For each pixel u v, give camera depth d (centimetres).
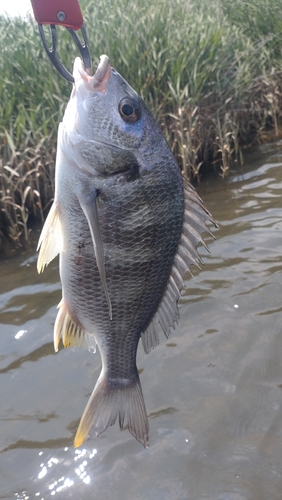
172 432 47
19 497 42
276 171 106
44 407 51
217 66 117
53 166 93
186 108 107
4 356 58
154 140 32
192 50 113
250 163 113
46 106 97
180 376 53
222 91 116
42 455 46
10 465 45
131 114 32
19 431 48
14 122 94
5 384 54
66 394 52
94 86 32
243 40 135
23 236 87
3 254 82
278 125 138
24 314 65
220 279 68
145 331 36
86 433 36
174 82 108
